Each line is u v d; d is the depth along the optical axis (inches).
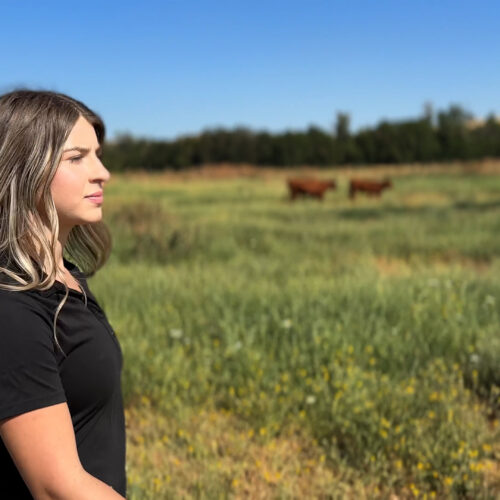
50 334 44.8
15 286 43.9
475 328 190.5
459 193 921.5
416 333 187.0
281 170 1641.2
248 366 163.3
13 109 47.6
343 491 119.0
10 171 46.7
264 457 132.3
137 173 1637.6
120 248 361.4
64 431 42.9
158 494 113.5
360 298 218.7
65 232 51.2
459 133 1819.6
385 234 485.4
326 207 793.6
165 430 142.7
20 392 41.6
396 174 1419.8
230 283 247.1
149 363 167.6
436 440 130.4
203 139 1771.7
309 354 171.3
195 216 652.1
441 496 117.0
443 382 155.6
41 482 41.8
